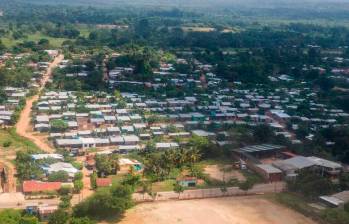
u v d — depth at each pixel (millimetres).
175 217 170000
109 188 184000
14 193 182500
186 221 167625
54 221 157250
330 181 195750
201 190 195250
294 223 168500
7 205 172125
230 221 168875
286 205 182875
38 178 195250
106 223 163250
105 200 166750
